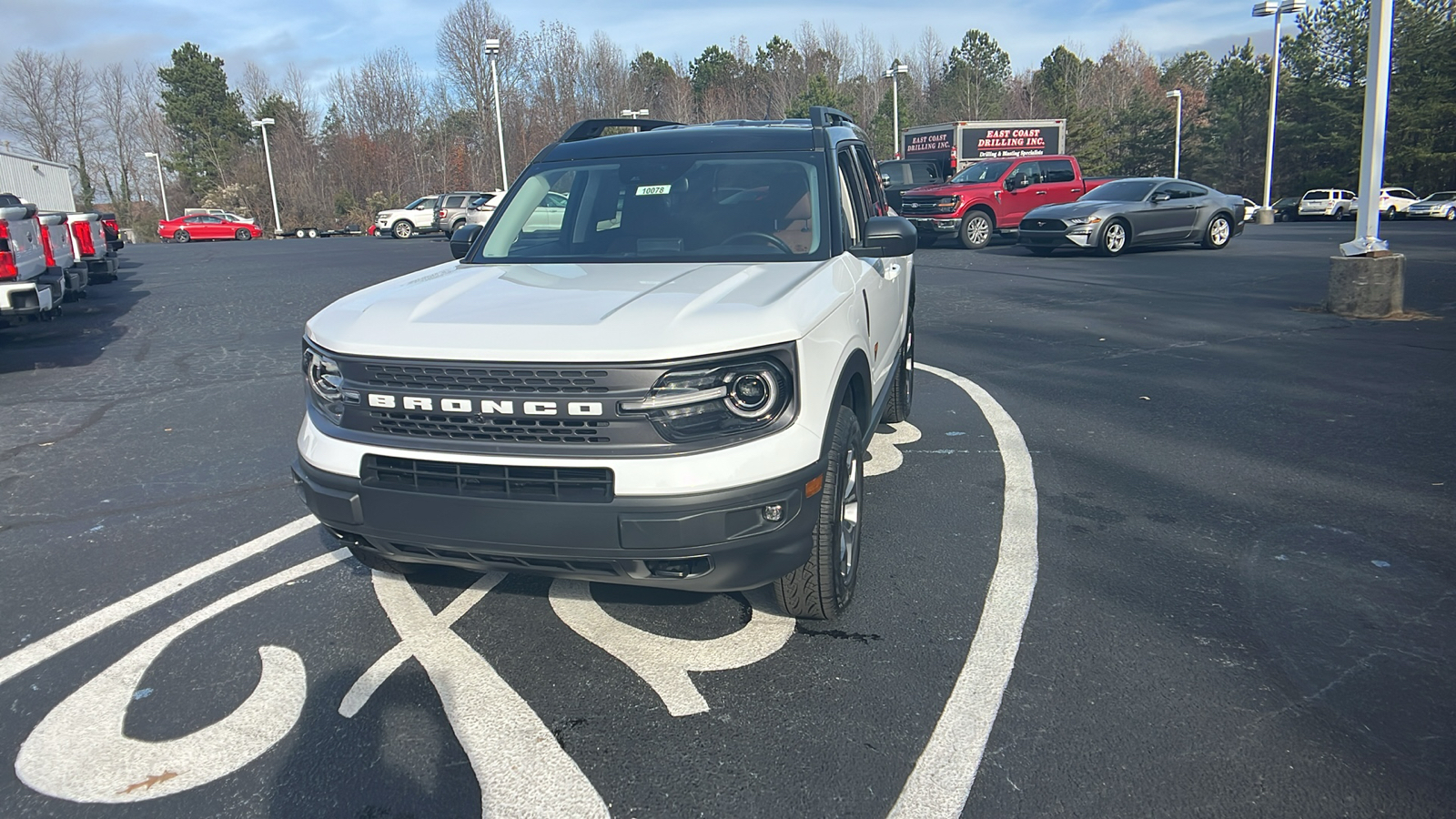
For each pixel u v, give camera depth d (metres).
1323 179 54.06
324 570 4.11
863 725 2.86
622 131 5.45
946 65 95.62
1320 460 5.34
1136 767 2.63
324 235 52.12
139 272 19.52
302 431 3.28
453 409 2.88
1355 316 10.20
